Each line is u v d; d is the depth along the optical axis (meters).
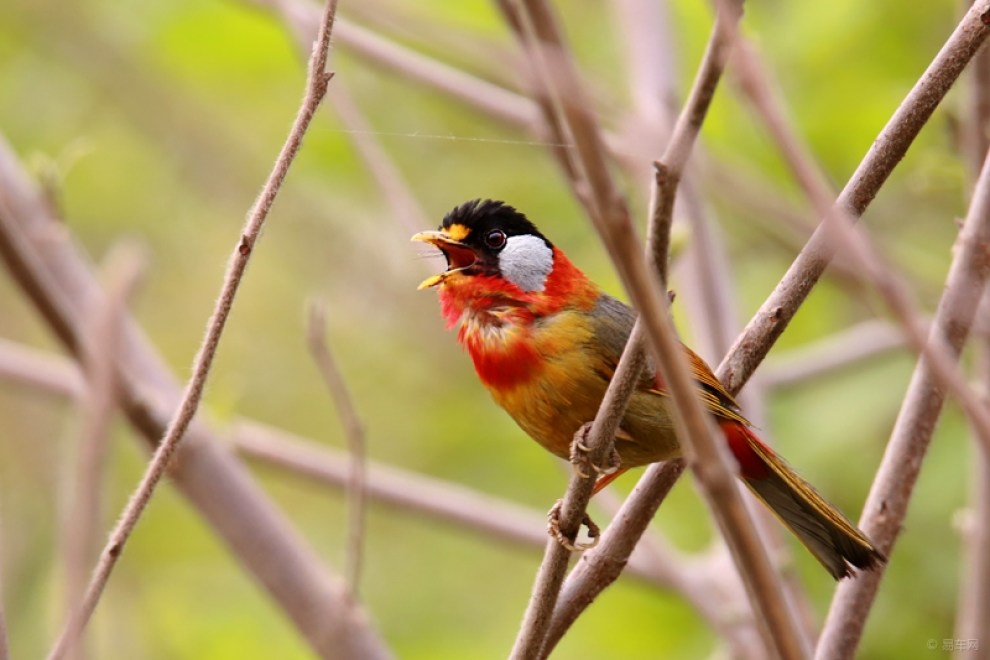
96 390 5.47
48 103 16.25
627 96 12.88
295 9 11.50
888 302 4.75
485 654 13.37
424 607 14.38
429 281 8.58
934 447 11.84
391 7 6.29
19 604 12.02
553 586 6.40
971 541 7.75
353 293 17.19
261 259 17.34
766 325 6.88
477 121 15.60
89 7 16.27
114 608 13.37
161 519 14.80
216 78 14.85
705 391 7.68
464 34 6.39
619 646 12.38
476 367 8.49
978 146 8.08
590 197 4.24
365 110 15.39
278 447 11.43
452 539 15.05
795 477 7.70
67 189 16.25
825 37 12.77
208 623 13.37
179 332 17.03
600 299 8.40
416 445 15.30
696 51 13.59
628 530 7.05
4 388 14.43
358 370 16.91
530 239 8.45
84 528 5.17
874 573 7.18
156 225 17.02
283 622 13.62
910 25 12.74
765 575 4.34
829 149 12.70
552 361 8.08
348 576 8.97
